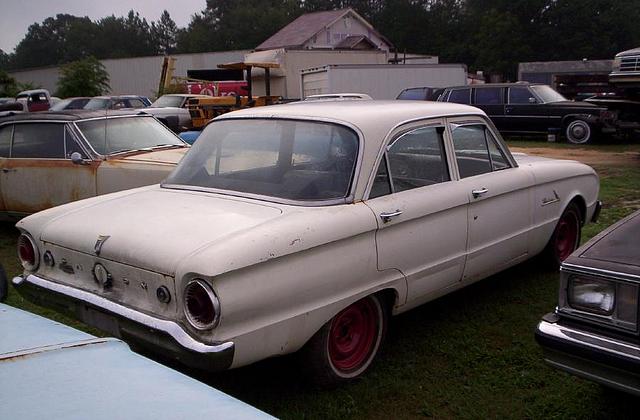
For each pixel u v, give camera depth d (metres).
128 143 7.20
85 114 7.23
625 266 2.84
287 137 3.84
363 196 3.52
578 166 5.44
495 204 4.39
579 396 3.48
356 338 3.65
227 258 2.81
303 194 3.47
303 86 25.09
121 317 3.12
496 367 3.84
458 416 3.31
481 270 4.38
